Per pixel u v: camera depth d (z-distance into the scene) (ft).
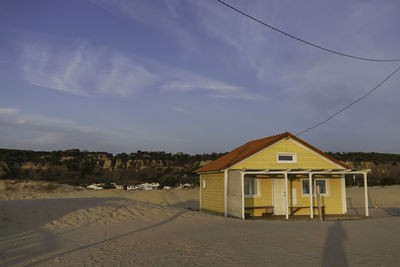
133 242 30.81
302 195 61.52
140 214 48.21
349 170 56.03
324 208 61.93
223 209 57.88
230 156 66.59
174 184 163.84
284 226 40.57
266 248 27.20
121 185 158.20
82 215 44.60
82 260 24.29
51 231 36.32
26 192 105.81
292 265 21.71
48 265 23.12
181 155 264.93
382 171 222.89
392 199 97.91
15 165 196.44
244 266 21.70
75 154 235.40
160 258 24.45
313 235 33.30
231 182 55.26
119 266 22.52
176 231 37.14
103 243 30.53
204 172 66.49
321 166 62.39
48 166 205.57
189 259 23.95
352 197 105.09
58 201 52.16
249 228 38.99
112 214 46.50
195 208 83.10
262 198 59.36
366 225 39.99
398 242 28.86
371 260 22.56
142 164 236.02
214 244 29.30
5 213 41.34
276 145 60.39
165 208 55.21
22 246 29.19
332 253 25.02
